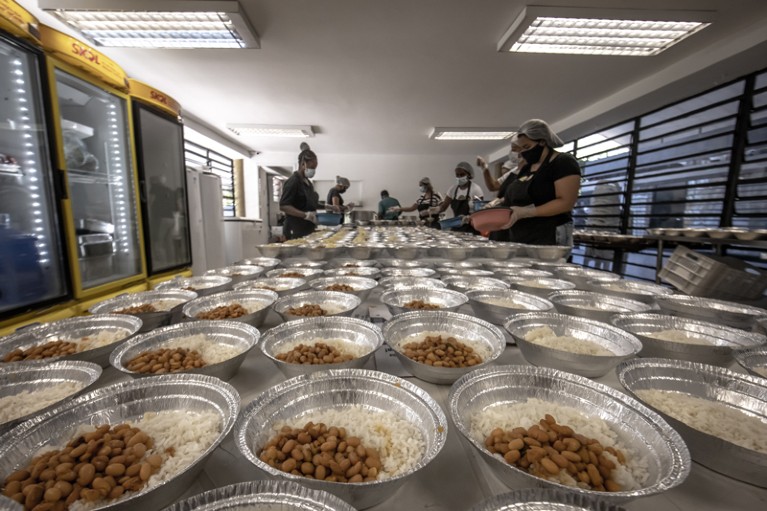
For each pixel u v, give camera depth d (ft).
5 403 1.75
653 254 12.87
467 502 1.25
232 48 9.09
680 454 1.23
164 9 7.20
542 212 6.40
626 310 3.24
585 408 1.71
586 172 16.40
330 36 8.98
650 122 13.03
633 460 1.37
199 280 4.40
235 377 2.15
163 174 8.32
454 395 1.60
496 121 16.58
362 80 11.84
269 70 11.02
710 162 10.74
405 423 1.61
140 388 1.71
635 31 8.45
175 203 8.79
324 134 19.43
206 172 11.33
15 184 4.55
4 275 4.36
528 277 4.46
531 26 8.23
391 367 2.34
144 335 2.28
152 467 1.29
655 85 11.19
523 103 14.05
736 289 5.13
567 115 15.43
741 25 8.49
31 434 1.39
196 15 7.56
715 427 1.55
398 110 15.03
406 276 4.39
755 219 9.60
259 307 3.31
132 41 8.66
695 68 9.91
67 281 4.82
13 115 4.49
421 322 2.71
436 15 8.09
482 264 5.37
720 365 2.24
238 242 14.85
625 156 14.16
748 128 9.75
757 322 2.76
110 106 6.53
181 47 8.82
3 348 2.30
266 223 20.43
